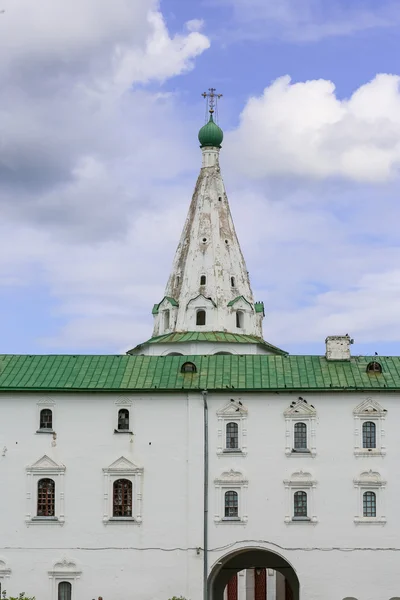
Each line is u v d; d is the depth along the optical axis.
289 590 122.56
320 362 105.81
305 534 100.44
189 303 132.25
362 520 100.31
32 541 101.50
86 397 103.38
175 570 100.44
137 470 101.75
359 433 101.62
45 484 102.62
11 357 107.81
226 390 102.38
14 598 97.12
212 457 101.94
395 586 99.50
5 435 103.06
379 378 103.12
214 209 136.75
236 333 132.50
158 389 102.62
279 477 101.38
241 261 136.62
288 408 102.25
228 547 100.56
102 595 100.56
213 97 140.38
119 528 101.25
